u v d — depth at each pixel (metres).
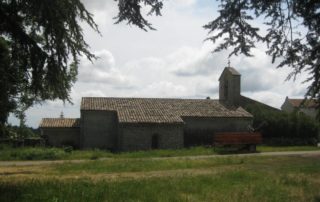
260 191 15.69
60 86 15.18
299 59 9.33
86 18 13.80
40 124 52.50
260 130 57.53
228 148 46.19
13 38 14.67
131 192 14.69
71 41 14.30
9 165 30.77
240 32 8.78
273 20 8.89
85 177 21.59
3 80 15.84
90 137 49.69
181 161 31.53
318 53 9.17
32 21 14.31
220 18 8.66
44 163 32.56
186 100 55.84
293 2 8.69
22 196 13.12
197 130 51.22
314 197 14.61
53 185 16.14
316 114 9.88
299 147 52.44
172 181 18.41
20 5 13.77
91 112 49.88
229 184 17.89
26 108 22.98
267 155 38.66
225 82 60.78
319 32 9.02
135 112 49.22
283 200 13.94
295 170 24.94
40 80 15.00
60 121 53.72
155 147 47.06
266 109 60.12
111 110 49.84
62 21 13.74
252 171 24.09
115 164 29.09
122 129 46.25
